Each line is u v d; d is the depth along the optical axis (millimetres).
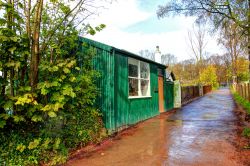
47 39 7051
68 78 6668
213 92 47344
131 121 11078
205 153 6297
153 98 14484
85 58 8562
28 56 6176
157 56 20234
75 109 7547
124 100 10523
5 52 5430
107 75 9344
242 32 8891
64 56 8070
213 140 7660
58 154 6027
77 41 8922
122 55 10547
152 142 7695
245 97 20344
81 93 7637
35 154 5582
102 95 9281
